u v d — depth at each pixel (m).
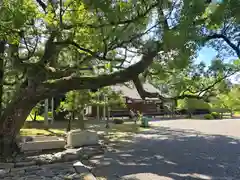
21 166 5.10
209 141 8.84
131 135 10.55
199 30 1.92
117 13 2.23
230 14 1.88
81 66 5.50
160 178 4.30
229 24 2.30
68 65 6.11
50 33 3.66
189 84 3.94
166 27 2.12
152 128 13.62
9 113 5.63
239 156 6.16
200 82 4.06
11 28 3.28
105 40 2.88
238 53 2.74
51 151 6.79
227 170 4.83
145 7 2.30
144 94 4.84
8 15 2.99
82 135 7.62
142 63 3.54
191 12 1.83
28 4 3.38
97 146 7.52
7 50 5.65
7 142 5.71
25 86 5.81
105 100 13.26
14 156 5.83
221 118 21.73
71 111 10.54
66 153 6.22
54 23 3.23
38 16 3.33
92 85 4.74
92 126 14.20
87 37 3.46
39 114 18.25
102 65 5.73
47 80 5.15
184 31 1.85
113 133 11.12
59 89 4.95
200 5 1.80
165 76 3.43
